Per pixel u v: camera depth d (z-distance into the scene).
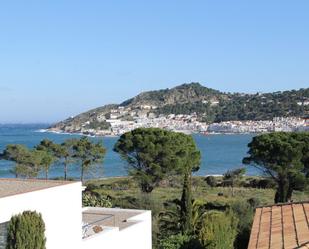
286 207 16.59
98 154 56.06
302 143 40.84
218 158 122.88
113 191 51.06
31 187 17.12
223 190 56.22
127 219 23.53
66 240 17.52
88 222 21.72
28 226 15.09
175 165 44.44
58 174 77.00
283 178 41.31
